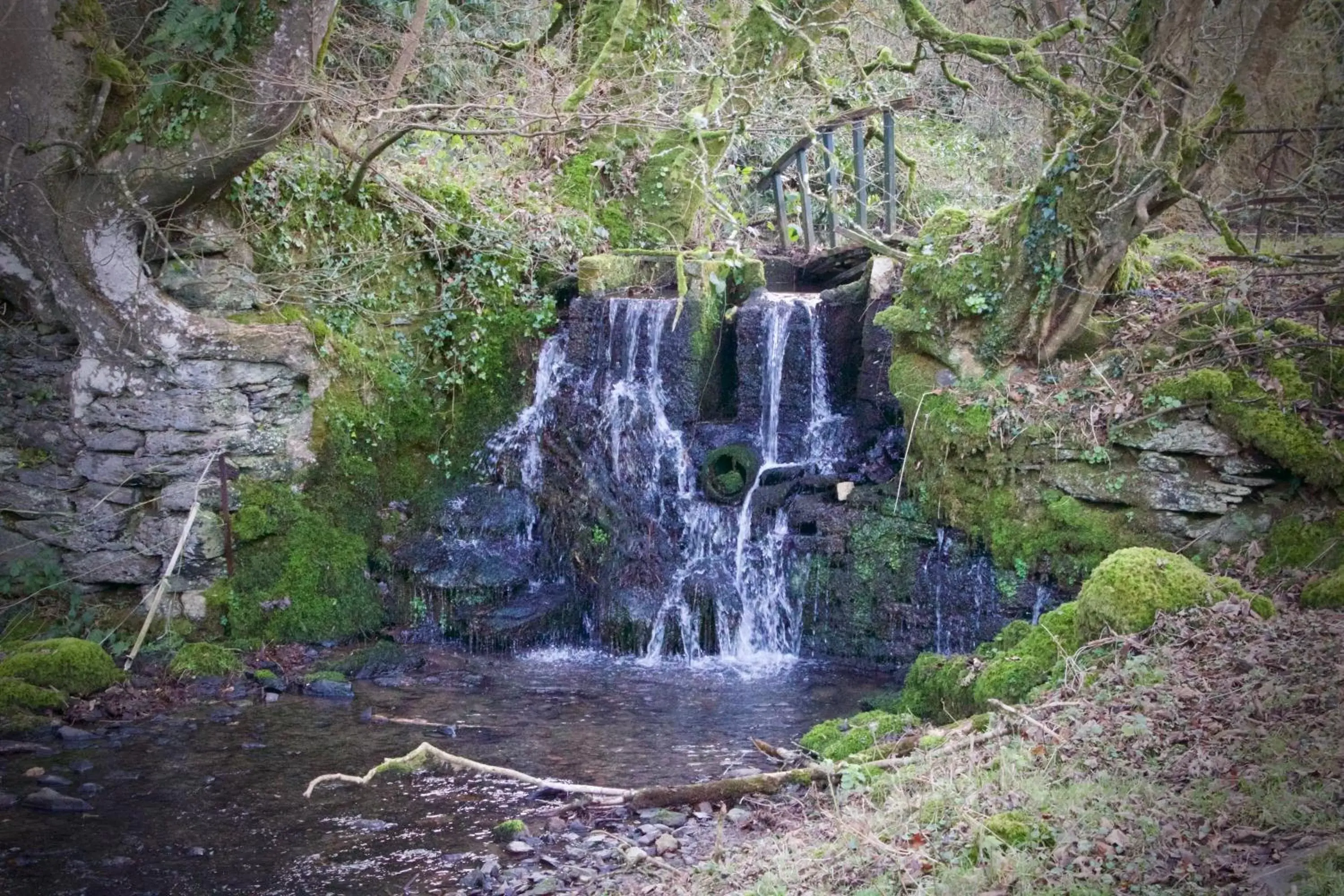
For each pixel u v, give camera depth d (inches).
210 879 201.2
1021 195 329.4
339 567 369.1
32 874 202.4
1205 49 323.6
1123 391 306.7
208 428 348.5
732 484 386.3
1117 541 297.7
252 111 327.6
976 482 324.8
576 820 225.0
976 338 334.3
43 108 331.6
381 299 400.8
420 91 479.2
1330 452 272.4
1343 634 215.0
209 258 355.9
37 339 349.1
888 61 403.2
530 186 464.1
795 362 396.8
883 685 323.3
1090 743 191.9
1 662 304.5
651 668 346.6
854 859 171.2
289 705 307.3
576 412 411.2
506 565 384.8
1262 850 146.9
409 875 202.5
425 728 286.8
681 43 512.7
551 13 548.1
